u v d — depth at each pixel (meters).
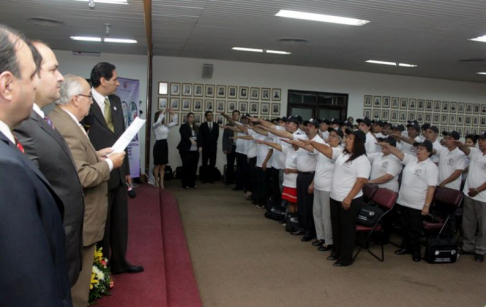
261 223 5.34
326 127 6.64
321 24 5.25
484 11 4.36
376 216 3.91
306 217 4.61
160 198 6.12
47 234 0.77
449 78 10.37
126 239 2.86
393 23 5.05
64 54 7.50
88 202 1.94
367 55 7.50
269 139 6.02
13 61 0.77
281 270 3.67
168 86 8.75
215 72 9.00
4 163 0.68
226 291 3.17
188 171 7.77
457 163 4.95
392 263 3.98
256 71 9.23
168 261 3.56
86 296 1.96
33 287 0.67
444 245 3.99
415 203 4.04
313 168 4.57
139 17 4.87
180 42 6.93
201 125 8.38
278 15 4.86
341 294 3.18
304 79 9.54
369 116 10.07
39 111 1.44
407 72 9.60
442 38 5.81
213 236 4.69
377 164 4.67
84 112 1.93
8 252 0.65
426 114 10.57
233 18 5.09
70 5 4.40
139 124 2.23
